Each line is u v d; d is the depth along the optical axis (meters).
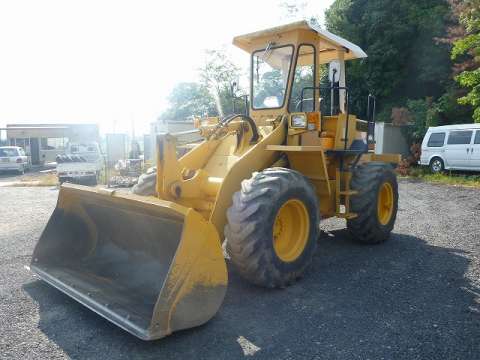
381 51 20.98
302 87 5.34
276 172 4.22
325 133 5.53
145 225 4.10
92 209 4.63
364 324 3.57
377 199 5.84
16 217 8.62
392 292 4.28
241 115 4.97
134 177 15.64
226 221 4.25
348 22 22.42
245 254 3.93
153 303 3.56
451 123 19.14
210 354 3.11
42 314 3.76
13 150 23.19
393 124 19.20
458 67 17.19
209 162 5.05
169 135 4.22
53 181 16.95
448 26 18.97
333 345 3.23
